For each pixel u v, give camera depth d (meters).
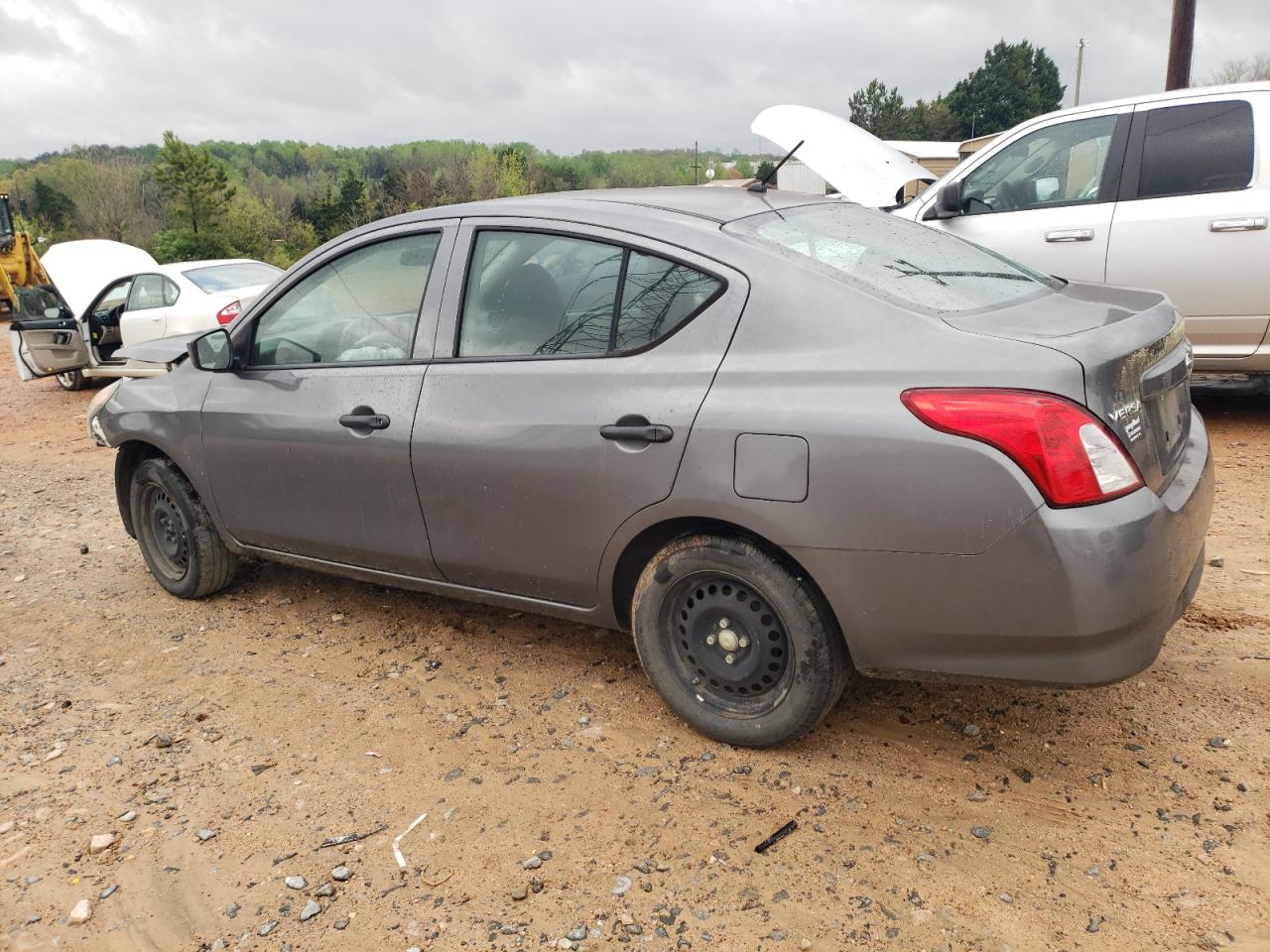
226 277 10.95
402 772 3.08
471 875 2.57
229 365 3.99
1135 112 5.93
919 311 2.64
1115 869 2.42
